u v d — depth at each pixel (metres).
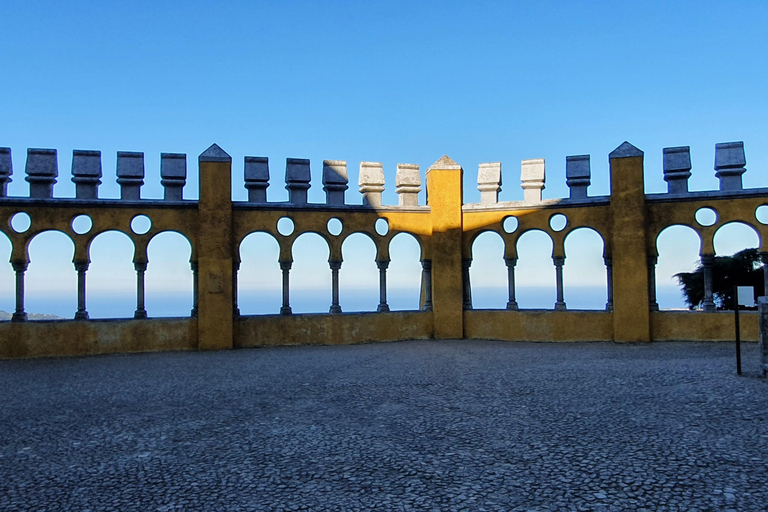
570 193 17.47
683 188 16.67
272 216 17.31
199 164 16.64
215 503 5.51
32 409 9.36
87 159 16.36
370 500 5.52
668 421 7.83
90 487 5.96
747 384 9.95
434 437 7.42
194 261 16.81
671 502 5.30
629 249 16.58
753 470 5.99
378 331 17.80
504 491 5.65
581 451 6.71
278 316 17.23
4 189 15.87
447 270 18.06
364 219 17.97
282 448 7.10
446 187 18.12
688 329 16.38
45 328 15.77
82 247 16.17
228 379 11.75
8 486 6.03
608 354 14.26
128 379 11.98
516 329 17.55
